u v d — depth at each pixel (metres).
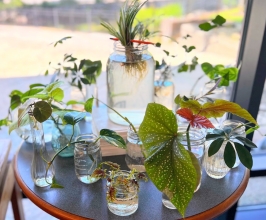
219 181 0.56
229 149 0.50
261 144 0.92
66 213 0.48
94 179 0.54
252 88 0.77
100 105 0.77
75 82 0.72
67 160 0.62
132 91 0.63
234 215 0.90
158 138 0.42
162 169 0.40
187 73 0.82
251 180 0.94
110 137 0.52
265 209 0.97
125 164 0.61
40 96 0.52
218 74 0.69
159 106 0.42
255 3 0.71
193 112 0.46
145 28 0.66
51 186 0.52
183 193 0.40
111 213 0.48
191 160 0.42
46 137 0.67
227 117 0.79
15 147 0.81
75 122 0.55
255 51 0.74
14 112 0.71
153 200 0.51
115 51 0.62
